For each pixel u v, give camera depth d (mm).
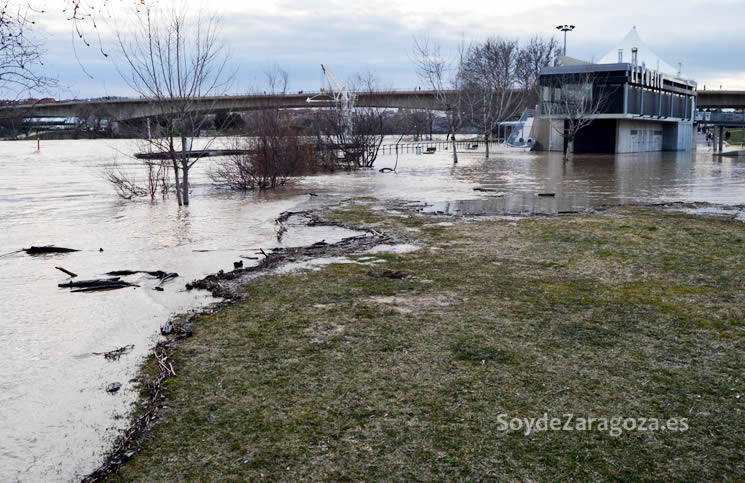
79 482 3793
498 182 26047
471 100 65312
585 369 5355
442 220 14531
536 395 4840
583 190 22266
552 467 3830
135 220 15484
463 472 3779
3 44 6590
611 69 49562
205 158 46312
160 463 3938
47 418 4660
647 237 11734
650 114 55375
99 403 4902
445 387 4996
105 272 9641
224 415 4570
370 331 6410
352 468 3832
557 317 6820
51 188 24641
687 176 28938
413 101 78375
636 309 7109
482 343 6004
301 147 31453
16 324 7000
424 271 9156
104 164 41594
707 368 5371
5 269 9930
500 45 78875
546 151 58469
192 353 5898
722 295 7676
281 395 4895
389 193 21500
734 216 14945
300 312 7133
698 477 3727
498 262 9734
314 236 12703
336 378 5211
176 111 18578
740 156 50125
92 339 6477
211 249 11430
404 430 4301
